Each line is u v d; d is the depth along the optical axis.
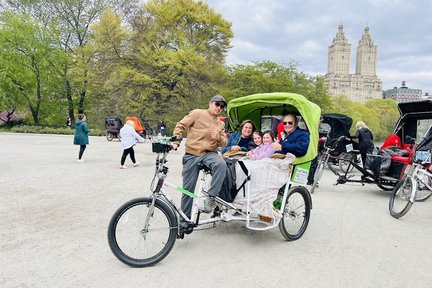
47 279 3.48
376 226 5.55
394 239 4.93
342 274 3.75
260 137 5.29
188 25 35.03
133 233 3.94
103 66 33.41
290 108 6.17
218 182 4.36
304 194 4.99
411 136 9.71
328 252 4.38
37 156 13.14
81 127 11.62
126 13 35.75
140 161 12.51
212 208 4.52
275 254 4.27
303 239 4.86
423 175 6.31
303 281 3.56
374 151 9.12
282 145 4.95
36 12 36.62
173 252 4.23
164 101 34.19
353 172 10.34
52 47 34.47
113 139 23.77
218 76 33.84
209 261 4.00
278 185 4.52
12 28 33.56
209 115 4.60
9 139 21.97
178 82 33.69
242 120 6.66
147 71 32.59
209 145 4.51
